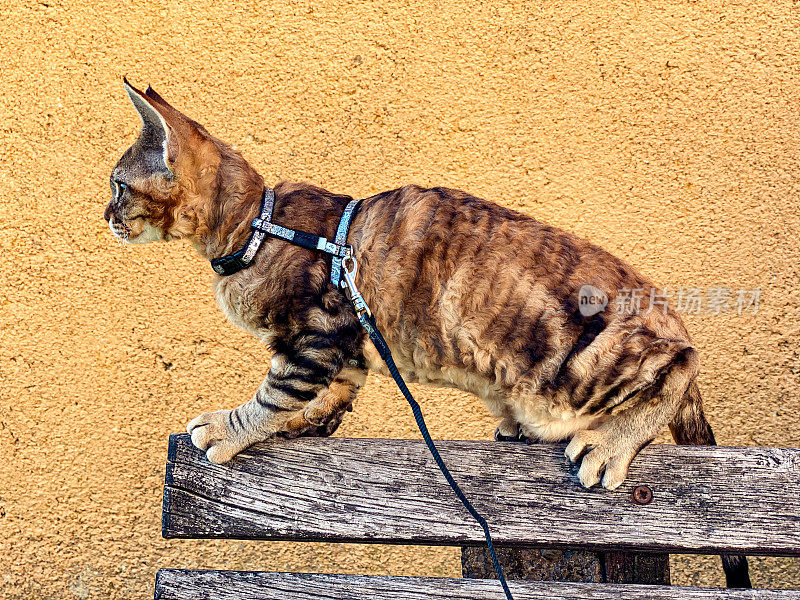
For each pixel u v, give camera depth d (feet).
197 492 6.86
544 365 6.93
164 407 12.01
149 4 14.01
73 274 12.71
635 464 6.89
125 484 11.75
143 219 7.29
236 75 13.58
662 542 6.57
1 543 11.53
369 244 7.17
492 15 13.88
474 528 6.72
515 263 7.04
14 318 12.53
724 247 12.25
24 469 11.86
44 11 13.98
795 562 11.08
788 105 13.03
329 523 6.76
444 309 7.02
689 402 7.49
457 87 13.42
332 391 8.04
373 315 7.13
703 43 13.46
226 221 7.25
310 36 13.83
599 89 13.29
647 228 12.39
